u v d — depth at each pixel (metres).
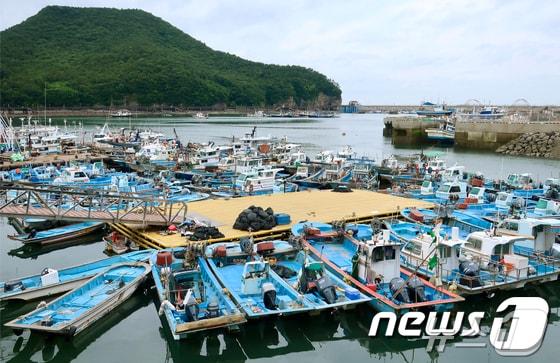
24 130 82.06
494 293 20.48
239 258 22.45
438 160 55.44
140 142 79.62
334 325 18.44
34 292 19.36
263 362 16.34
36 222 29.69
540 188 43.31
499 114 138.12
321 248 24.53
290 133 140.12
